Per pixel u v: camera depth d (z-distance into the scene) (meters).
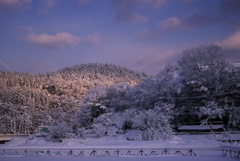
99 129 80.50
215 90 74.62
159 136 64.38
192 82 74.62
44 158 38.97
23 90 144.75
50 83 192.75
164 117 67.62
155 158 34.88
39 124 127.12
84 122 98.25
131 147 46.62
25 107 125.00
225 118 72.25
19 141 82.38
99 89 104.69
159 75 90.56
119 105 97.94
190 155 36.59
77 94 173.12
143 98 87.31
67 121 104.19
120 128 85.19
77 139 80.06
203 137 61.59
